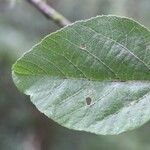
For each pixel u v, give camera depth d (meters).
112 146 0.74
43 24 0.79
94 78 0.18
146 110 0.18
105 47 0.18
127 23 0.18
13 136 0.80
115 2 0.59
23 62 0.18
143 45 0.18
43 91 0.18
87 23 0.18
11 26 0.73
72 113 0.18
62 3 0.74
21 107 0.80
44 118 0.81
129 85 0.18
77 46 0.18
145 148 0.74
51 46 0.18
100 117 0.18
